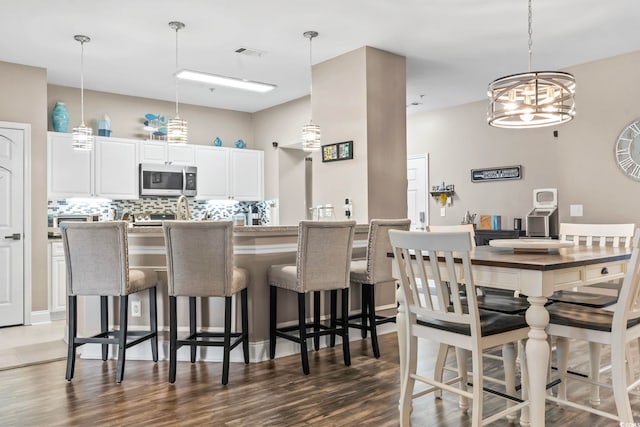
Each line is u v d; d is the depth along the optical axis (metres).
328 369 3.48
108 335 3.63
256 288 3.72
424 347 4.04
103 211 6.23
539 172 5.97
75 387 3.15
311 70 5.22
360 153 4.66
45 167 5.19
